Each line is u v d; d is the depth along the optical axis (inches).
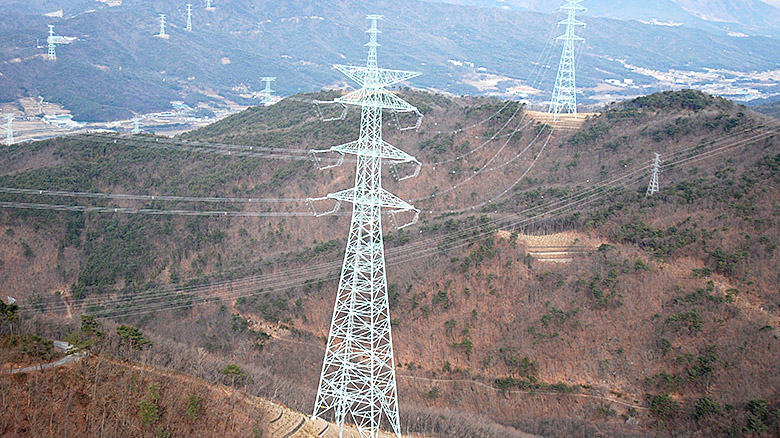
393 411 3442.4
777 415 3307.1
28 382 2837.1
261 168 6008.9
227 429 2994.6
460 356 4033.0
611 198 4992.6
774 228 4190.5
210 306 4591.5
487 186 5634.8
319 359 4126.5
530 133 6122.1
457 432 3457.2
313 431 3169.3
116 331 3415.4
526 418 3693.4
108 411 2849.4
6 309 3191.4
